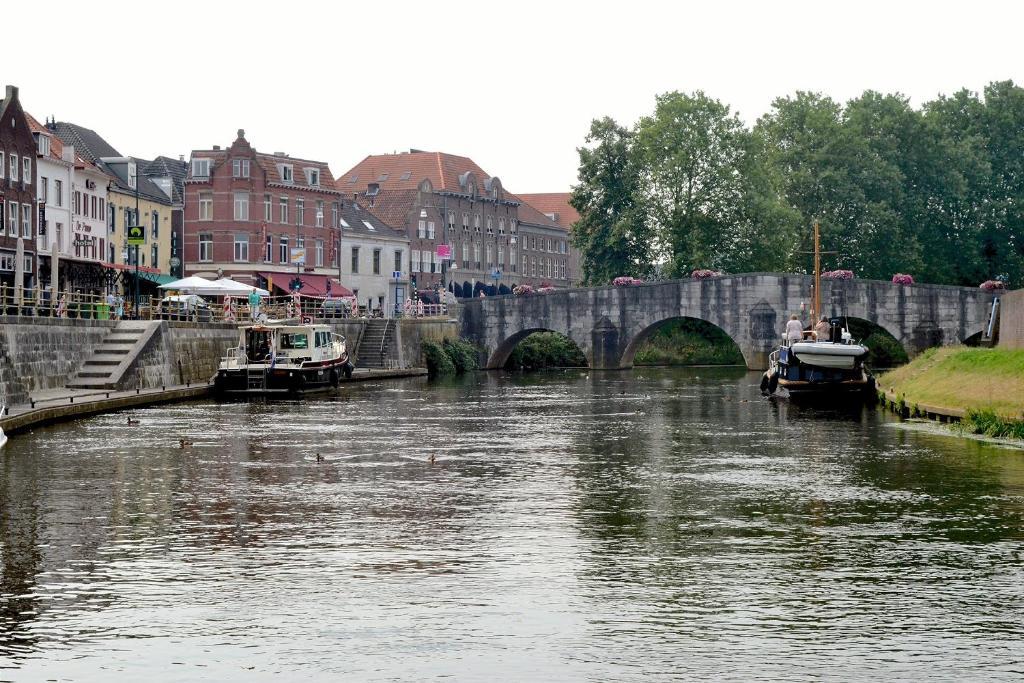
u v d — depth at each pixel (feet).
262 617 81.51
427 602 84.99
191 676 70.38
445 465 157.48
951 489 134.92
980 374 233.35
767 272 492.54
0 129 335.67
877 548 102.63
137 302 326.44
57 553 100.63
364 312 483.92
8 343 233.55
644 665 71.77
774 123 558.97
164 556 99.40
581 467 156.04
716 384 369.91
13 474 146.92
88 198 406.62
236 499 128.16
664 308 467.93
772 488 136.36
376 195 636.07
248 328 311.06
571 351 538.88
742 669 71.05
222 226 488.85
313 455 168.25
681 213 520.83
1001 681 69.10
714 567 95.50
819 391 292.81
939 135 555.28
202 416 232.53
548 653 74.02
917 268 532.32
